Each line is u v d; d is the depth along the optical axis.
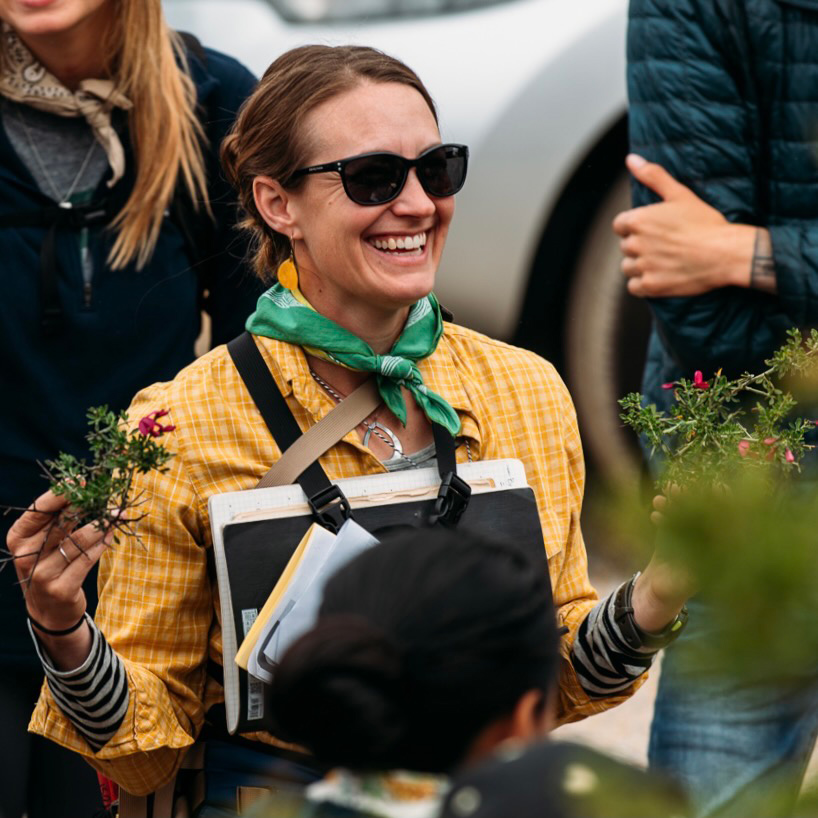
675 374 8.73
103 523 5.16
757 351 8.29
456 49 12.63
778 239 8.15
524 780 2.63
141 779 5.76
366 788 3.19
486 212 12.53
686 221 8.30
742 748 6.74
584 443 12.93
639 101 8.41
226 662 5.48
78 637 5.37
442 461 5.78
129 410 5.94
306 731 3.21
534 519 5.80
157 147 8.05
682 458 5.21
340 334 5.74
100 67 8.07
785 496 2.27
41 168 8.02
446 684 3.23
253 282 8.34
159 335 8.11
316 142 5.70
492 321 12.80
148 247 8.05
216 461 5.69
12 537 5.23
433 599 3.31
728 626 2.05
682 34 8.18
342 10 13.09
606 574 12.08
